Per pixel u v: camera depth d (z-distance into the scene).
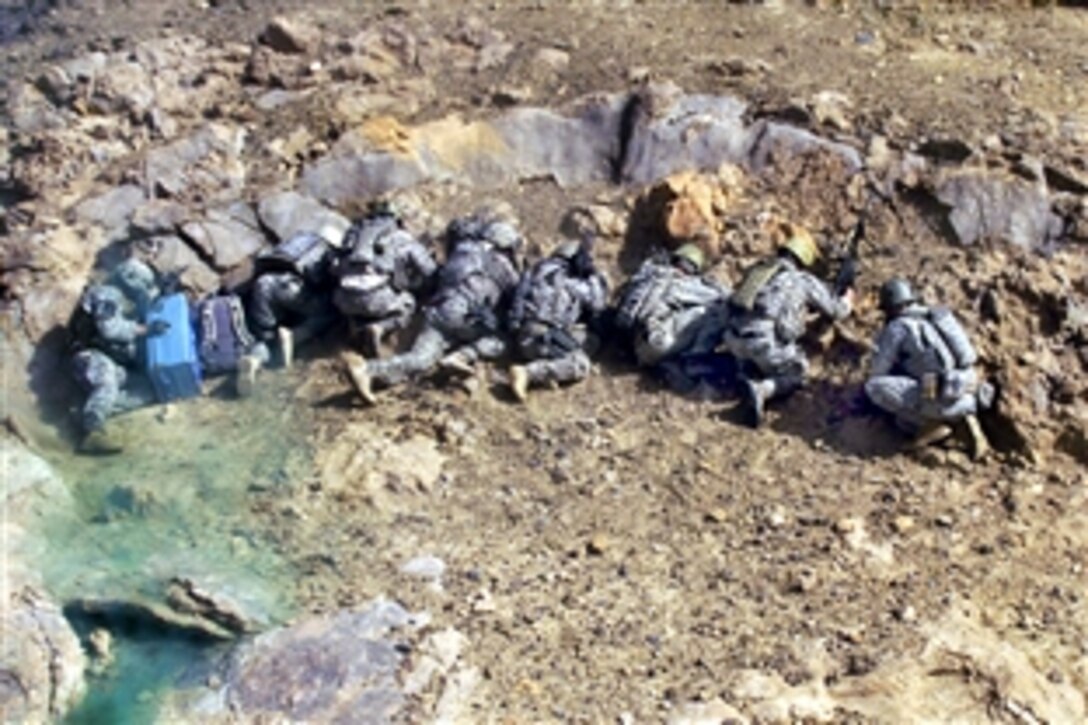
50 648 10.41
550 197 14.08
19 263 13.30
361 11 16.25
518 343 12.66
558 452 11.98
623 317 12.63
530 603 10.58
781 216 13.51
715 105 14.33
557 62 15.10
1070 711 9.84
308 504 11.55
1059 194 13.16
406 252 12.96
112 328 12.56
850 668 9.98
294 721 9.77
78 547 11.34
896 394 11.67
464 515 11.42
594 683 9.91
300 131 14.49
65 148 14.38
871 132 13.91
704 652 10.13
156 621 10.59
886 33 15.66
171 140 14.55
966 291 12.64
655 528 11.27
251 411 12.59
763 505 11.44
